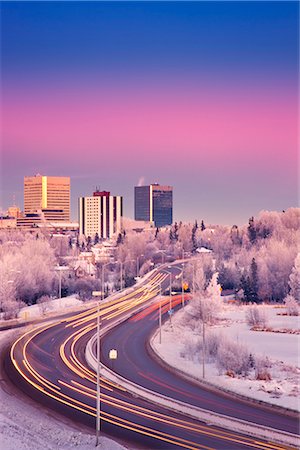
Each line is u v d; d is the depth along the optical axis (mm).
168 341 88438
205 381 63438
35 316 110562
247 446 44219
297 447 44031
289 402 54906
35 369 69375
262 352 79562
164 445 44719
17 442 42219
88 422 50281
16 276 135125
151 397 57750
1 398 56531
